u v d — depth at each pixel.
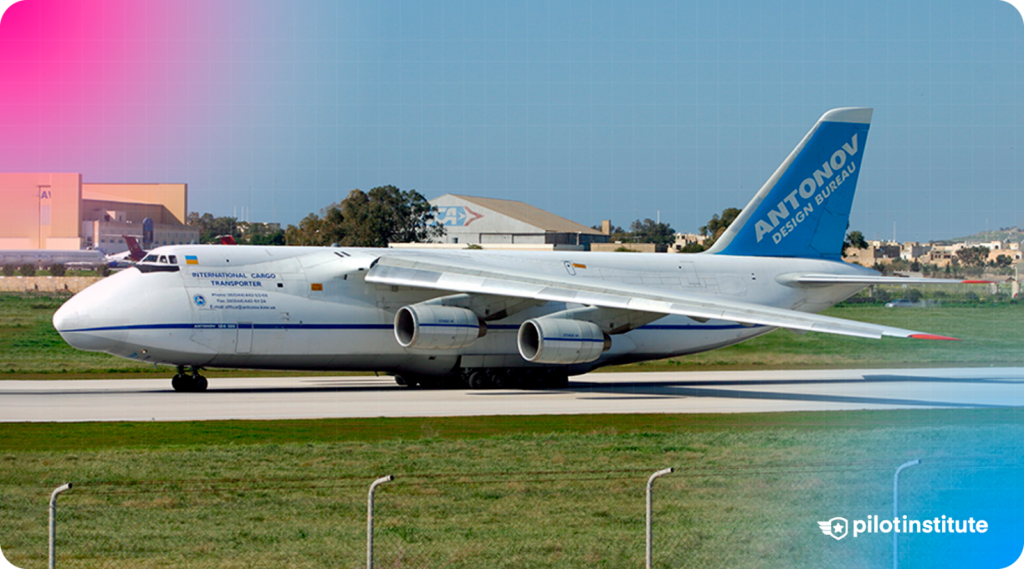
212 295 65.88
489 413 57.34
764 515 32.09
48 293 195.38
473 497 33.62
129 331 64.06
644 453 42.28
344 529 29.97
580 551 28.09
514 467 38.78
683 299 64.06
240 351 66.38
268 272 68.38
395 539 28.91
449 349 71.25
